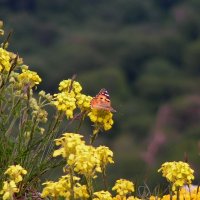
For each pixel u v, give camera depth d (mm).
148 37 95562
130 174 40844
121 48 92812
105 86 78688
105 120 7930
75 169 6766
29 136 8070
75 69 86312
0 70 7871
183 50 94688
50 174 8016
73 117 7949
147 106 78812
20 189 7777
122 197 7688
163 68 90438
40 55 91188
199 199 8273
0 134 8078
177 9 106750
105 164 7469
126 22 114250
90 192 7027
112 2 116500
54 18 111312
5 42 8352
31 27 101438
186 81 84688
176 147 48969
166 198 8312
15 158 7746
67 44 94062
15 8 110188
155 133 61188
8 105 8328
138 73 90938
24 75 8133
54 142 7797
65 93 7770
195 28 100625
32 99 8117
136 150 55688
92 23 111500
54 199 6906
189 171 7242
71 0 115062
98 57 89562
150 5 116812
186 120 67125
